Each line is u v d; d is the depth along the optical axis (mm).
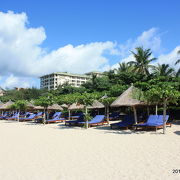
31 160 6793
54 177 5176
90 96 16609
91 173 5383
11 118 28094
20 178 5180
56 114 24250
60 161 6598
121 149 8125
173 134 11461
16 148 8766
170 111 20516
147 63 39969
